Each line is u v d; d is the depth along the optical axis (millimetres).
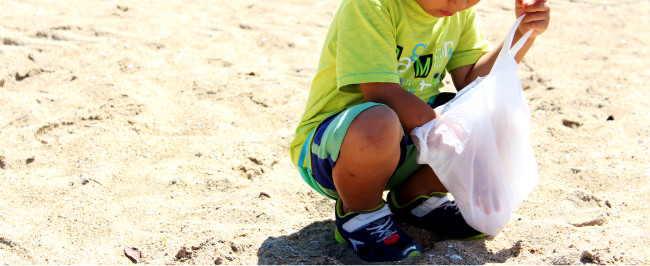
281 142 2775
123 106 3100
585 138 2793
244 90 3412
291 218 2109
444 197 1937
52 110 3123
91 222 2049
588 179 2354
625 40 4484
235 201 2213
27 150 2664
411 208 1954
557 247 1791
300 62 4031
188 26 4633
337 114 1756
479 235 1882
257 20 4922
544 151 2684
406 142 1766
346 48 1740
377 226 1769
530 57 4082
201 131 2902
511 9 5453
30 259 1798
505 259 1774
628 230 1864
